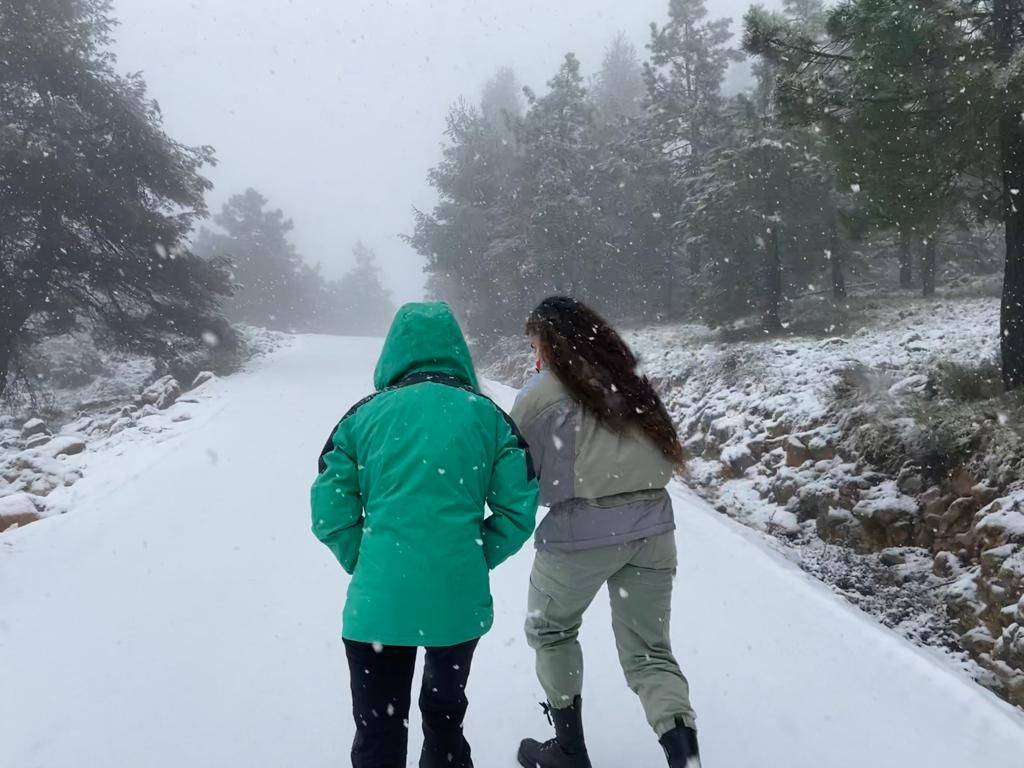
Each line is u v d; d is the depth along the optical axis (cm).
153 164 2344
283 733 318
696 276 2295
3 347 2034
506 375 2750
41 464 832
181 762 296
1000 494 678
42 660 386
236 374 2152
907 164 820
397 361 232
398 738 208
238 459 913
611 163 2788
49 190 1969
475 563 210
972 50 790
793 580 491
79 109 2195
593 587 251
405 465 208
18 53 2019
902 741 302
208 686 358
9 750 303
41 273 2116
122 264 2322
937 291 2033
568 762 266
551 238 2680
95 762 294
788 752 299
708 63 3012
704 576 512
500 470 222
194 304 2547
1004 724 306
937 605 650
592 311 261
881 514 762
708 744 306
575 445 244
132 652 396
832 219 1773
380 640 199
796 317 1836
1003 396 795
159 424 1191
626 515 245
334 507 215
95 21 2328
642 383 254
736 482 993
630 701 341
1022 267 838
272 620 440
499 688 354
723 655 388
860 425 880
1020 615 561
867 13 820
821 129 905
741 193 1803
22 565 538
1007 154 819
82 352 2814
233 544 588
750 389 1188
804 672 364
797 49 912
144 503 711
